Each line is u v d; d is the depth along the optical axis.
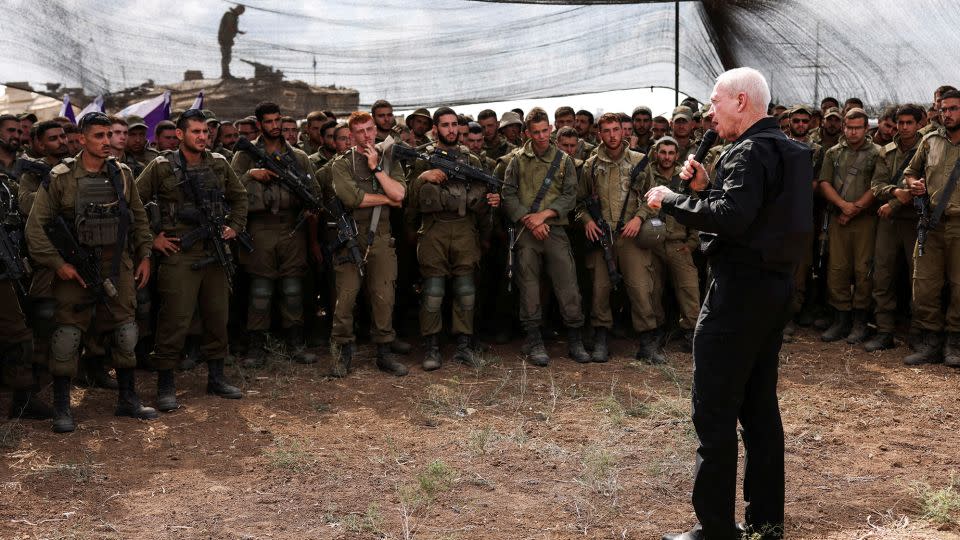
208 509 4.06
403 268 7.50
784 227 3.25
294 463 4.62
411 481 4.42
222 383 5.94
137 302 6.25
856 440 5.02
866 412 5.54
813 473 4.52
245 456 4.79
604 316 6.91
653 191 3.45
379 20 9.05
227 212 5.82
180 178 5.55
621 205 6.76
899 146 6.96
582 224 6.97
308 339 7.46
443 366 6.71
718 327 3.39
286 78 9.00
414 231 7.15
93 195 5.05
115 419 5.41
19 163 5.04
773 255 3.27
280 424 5.34
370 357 6.97
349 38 9.05
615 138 6.75
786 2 8.55
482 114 8.19
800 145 3.31
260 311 6.61
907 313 8.07
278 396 5.92
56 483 4.35
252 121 7.77
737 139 3.38
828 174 7.38
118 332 5.30
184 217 5.54
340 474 4.51
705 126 7.97
